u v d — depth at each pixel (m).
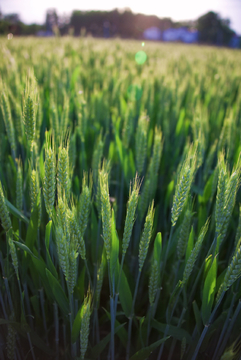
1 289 0.47
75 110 0.87
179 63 2.02
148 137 0.74
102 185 0.35
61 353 0.50
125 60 1.88
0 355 0.46
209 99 1.06
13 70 0.93
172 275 0.52
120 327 0.43
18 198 0.46
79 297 0.44
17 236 0.41
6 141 0.66
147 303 0.59
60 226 0.34
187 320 0.50
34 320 0.52
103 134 0.85
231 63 2.36
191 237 0.41
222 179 0.36
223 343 0.45
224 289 0.36
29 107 0.39
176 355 0.51
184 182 0.36
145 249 0.37
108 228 0.35
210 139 0.85
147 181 0.53
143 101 0.94
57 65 1.31
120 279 0.40
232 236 0.58
